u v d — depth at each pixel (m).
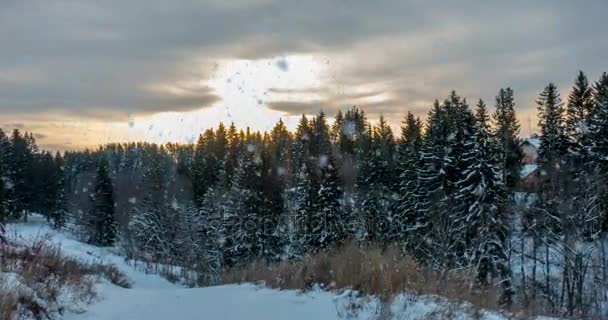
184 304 9.86
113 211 73.25
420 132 69.38
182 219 66.31
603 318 13.48
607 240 39.72
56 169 91.06
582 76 58.09
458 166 41.34
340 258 10.79
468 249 32.19
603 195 39.84
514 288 33.22
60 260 11.79
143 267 49.66
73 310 8.52
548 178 45.00
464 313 7.51
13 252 10.31
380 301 7.77
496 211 34.62
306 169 51.31
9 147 80.75
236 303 9.45
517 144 65.94
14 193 78.12
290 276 11.27
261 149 76.94
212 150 86.25
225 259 49.62
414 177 46.16
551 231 38.91
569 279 36.84
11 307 6.84
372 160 53.72
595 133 48.38
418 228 38.28
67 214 87.81
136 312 8.90
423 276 9.07
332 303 8.38
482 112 60.69
